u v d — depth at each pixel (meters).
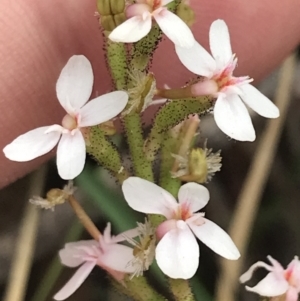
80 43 0.06
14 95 0.06
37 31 0.06
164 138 0.05
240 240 0.07
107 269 0.05
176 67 0.07
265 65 0.07
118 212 0.07
